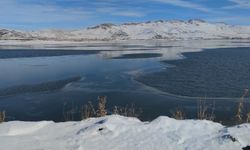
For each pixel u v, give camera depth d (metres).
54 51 81.00
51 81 32.78
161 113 20.56
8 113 21.23
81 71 40.06
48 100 24.41
